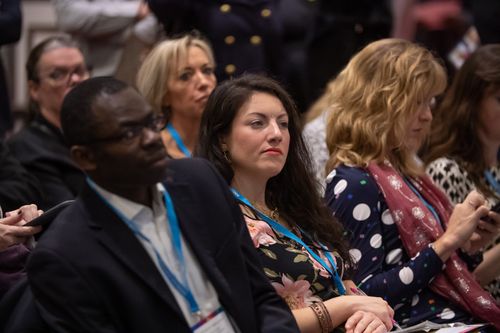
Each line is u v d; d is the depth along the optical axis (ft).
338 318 16.69
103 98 13.39
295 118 18.48
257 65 30.12
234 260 14.39
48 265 13.05
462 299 19.97
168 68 25.04
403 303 19.75
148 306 13.25
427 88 20.88
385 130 20.62
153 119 13.62
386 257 20.01
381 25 34.09
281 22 34.42
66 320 12.98
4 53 37.99
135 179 13.44
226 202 14.80
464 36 33.91
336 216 19.92
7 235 15.51
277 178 18.75
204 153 17.87
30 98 26.08
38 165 24.56
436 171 23.41
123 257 13.29
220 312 13.98
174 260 13.79
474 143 23.62
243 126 17.53
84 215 13.51
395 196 20.02
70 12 31.50
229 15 30.04
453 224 19.84
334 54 33.71
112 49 31.58
